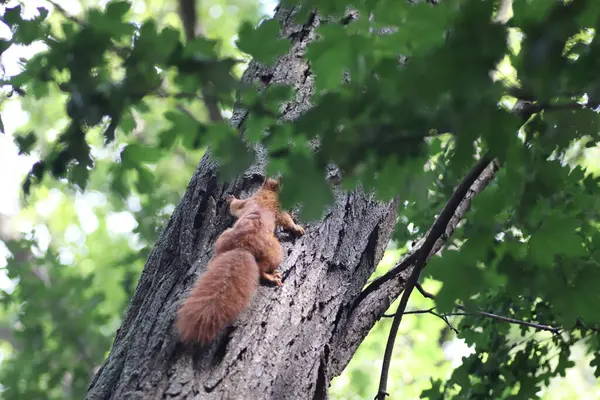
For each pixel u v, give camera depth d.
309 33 9.73
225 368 6.35
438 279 6.20
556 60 4.63
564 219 6.29
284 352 6.75
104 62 5.51
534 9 5.05
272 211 7.80
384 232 8.66
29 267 18.30
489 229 6.35
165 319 6.77
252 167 8.47
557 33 4.47
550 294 6.50
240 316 6.84
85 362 17.36
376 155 5.01
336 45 5.41
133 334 6.89
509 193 6.30
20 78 6.49
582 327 9.61
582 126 6.11
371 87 4.95
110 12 5.38
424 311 9.06
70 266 20.70
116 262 19.39
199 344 6.47
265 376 6.44
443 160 11.39
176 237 7.92
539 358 10.36
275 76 9.15
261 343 6.67
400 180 5.51
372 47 5.39
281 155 5.33
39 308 17.67
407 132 4.94
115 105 5.32
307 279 7.53
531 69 4.63
